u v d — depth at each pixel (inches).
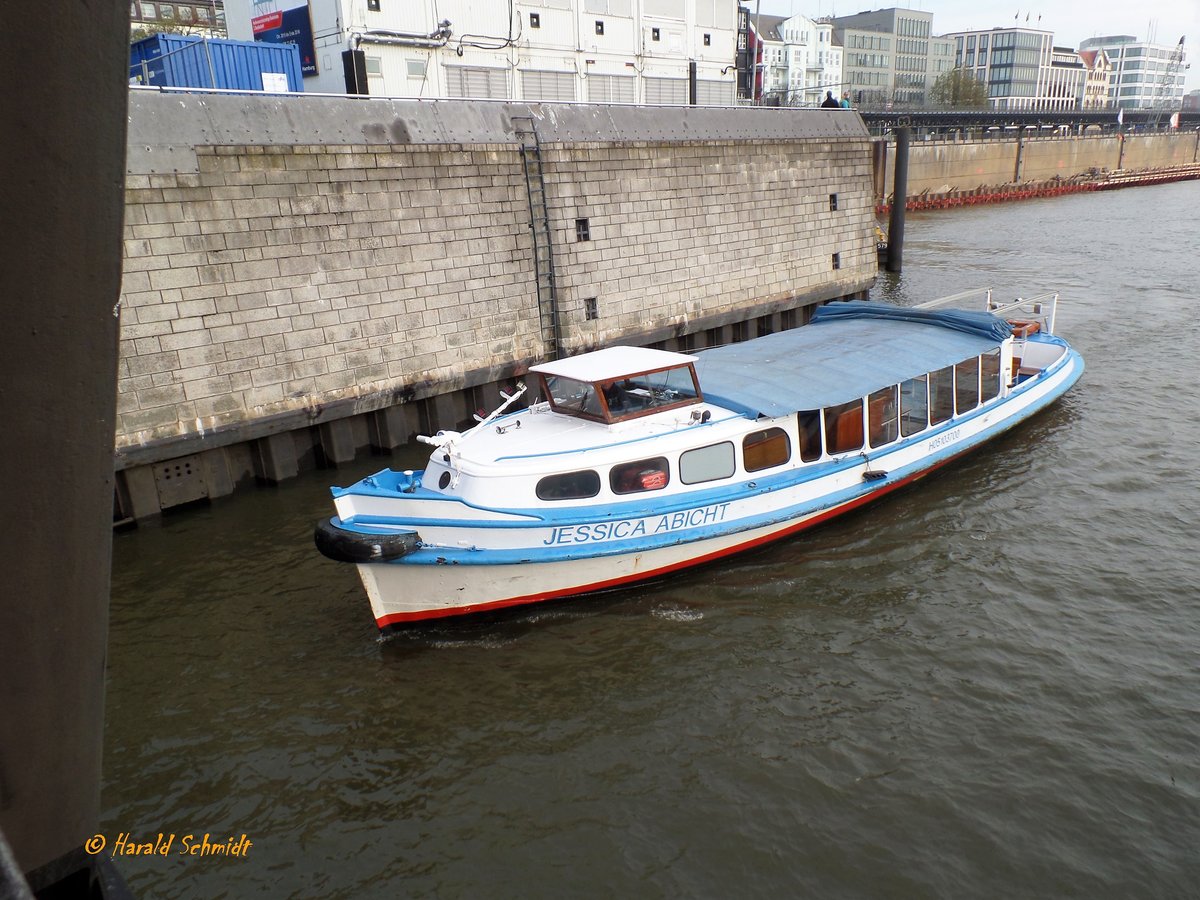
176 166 574.2
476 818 315.3
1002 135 3334.2
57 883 84.0
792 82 4261.8
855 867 289.0
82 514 73.3
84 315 68.2
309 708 378.9
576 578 437.4
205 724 370.6
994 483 589.6
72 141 63.2
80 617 75.9
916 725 355.3
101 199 66.6
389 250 690.8
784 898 278.2
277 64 798.5
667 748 347.3
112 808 325.1
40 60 59.4
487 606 426.9
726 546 478.3
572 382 470.9
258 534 560.4
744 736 352.5
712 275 996.6
